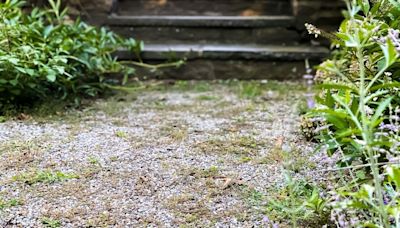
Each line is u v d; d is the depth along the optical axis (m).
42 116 3.05
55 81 3.21
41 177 2.42
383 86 1.95
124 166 2.53
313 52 3.76
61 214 2.14
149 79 3.78
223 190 2.36
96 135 2.83
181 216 2.14
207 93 3.53
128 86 3.64
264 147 2.72
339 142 2.19
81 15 3.91
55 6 3.55
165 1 4.22
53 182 2.40
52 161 2.55
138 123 3.00
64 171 2.48
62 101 3.27
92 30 3.46
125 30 3.98
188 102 3.35
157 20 3.97
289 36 3.96
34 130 2.86
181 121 3.04
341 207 1.81
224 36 4.00
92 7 3.92
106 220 2.10
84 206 2.21
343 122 2.08
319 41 3.93
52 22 3.66
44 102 3.23
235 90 3.59
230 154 2.65
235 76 3.79
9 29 3.08
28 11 3.82
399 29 2.44
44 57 3.11
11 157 2.57
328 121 2.22
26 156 2.58
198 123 3.01
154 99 3.40
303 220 2.10
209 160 2.59
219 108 3.25
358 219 1.86
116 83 3.67
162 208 2.21
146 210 2.19
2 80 3.01
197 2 4.22
